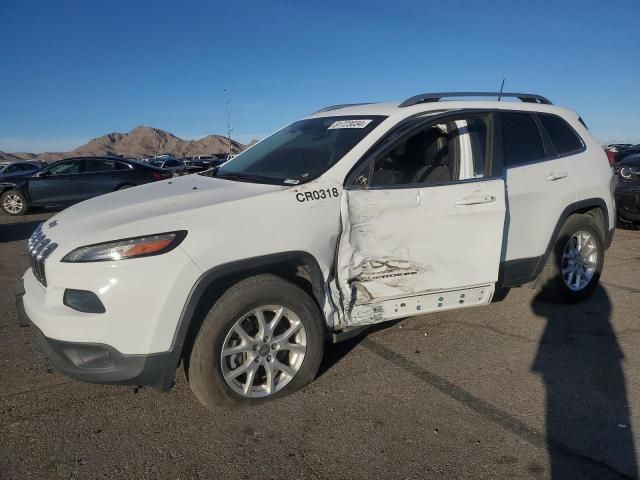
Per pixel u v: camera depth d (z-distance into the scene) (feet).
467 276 12.75
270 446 9.70
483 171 13.20
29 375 12.55
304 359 11.30
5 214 47.37
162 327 9.73
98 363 9.89
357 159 11.90
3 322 16.07
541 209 14.75
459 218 12.44
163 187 12.85
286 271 11.61
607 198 16.84
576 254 16.70
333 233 11.32
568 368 12.64
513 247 14.23
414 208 11.99
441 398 11.32
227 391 10.55
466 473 8.90
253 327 10.99
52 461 9.34
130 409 11.01
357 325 12.06
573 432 10.03
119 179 44.83
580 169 15.93
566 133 16.15
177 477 8.90
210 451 9.57
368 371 12.56
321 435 10.01
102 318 9.49
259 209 10.66
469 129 13.33
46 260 10.11
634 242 26.84
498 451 9.47
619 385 11.80
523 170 14.34
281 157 13.28
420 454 9.41
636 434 9.93
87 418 10.69
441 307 12.85
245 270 10.70
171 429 10.27
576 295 16.76
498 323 15.47
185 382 12.12
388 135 12.44
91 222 10.56
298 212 10.94
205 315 10.50
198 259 9.93
